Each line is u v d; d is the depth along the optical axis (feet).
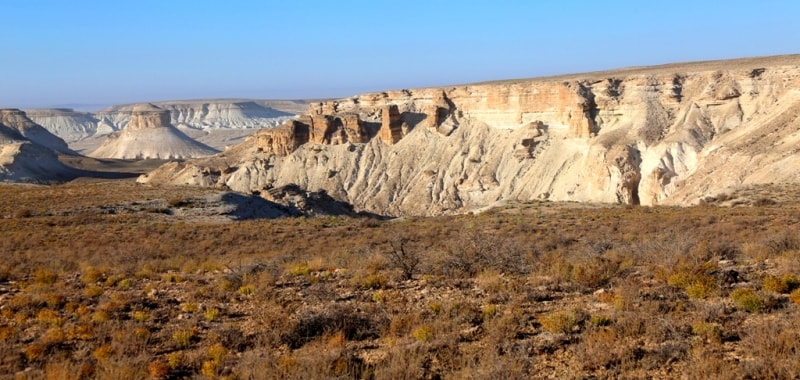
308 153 524.52
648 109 395.75
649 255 65.72
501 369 33.76
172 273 75.10
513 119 468.34
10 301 57.36
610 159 364.38
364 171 497.46
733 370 32.22
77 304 56.13
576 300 49.57
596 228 120.57
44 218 167.22
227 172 525.75
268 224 155.94
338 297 55.21
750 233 95.86
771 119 324.19
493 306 47.37
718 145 331.77
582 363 35.22
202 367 38.14
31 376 37.01
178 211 186.39
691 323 40.68
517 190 417.28
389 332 43.75
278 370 36.19
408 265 66.18
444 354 37.88
